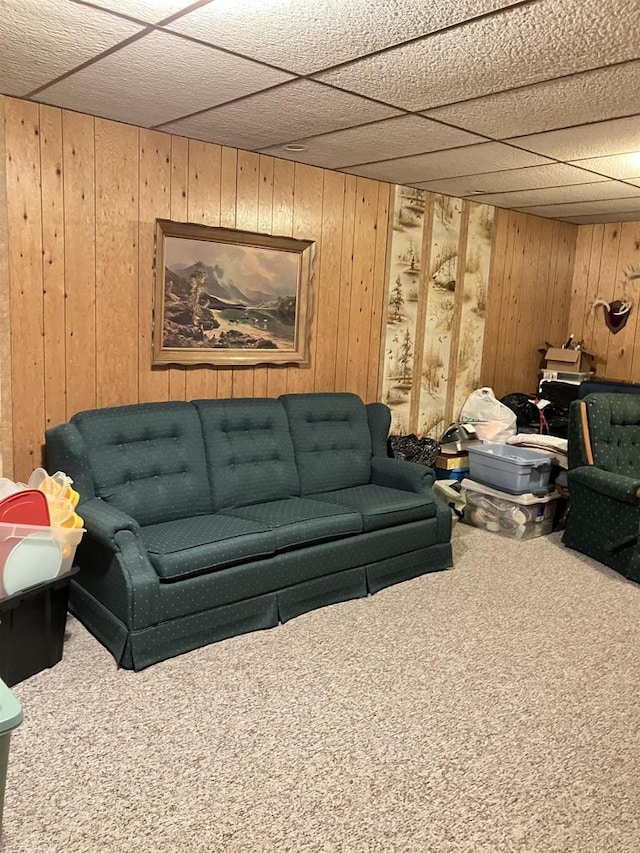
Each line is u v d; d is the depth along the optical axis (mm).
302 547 3123
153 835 1797
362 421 4203
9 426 3066
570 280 5934
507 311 5430
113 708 2352
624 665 2789
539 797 2000
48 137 2979
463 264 4992
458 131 3119
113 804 1901
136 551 2643
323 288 4176
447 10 1892
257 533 2955
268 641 2877
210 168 3535
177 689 2486
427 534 3664
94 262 3217
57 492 2686
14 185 2918
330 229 4137
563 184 4188
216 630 2836
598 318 5809
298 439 3857
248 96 2729
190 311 3578
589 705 2492
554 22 1946
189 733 2232
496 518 4473
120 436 3170
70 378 3227
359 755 2162
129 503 3082
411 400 4863
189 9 1940
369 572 3398
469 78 2426
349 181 4176
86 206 3146
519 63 2273
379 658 2770
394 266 4539
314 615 3143
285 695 2479
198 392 3707
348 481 3990
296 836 1815
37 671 2543
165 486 3223
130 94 2760
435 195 4688
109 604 2699
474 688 2576
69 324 3184
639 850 1807
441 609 3262
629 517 3744
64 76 2568
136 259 3355
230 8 1923
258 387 3965
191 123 3164
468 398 5234
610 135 3088
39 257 3041
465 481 4641
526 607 3318
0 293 2949
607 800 1997
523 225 5379
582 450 4164
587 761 2174
